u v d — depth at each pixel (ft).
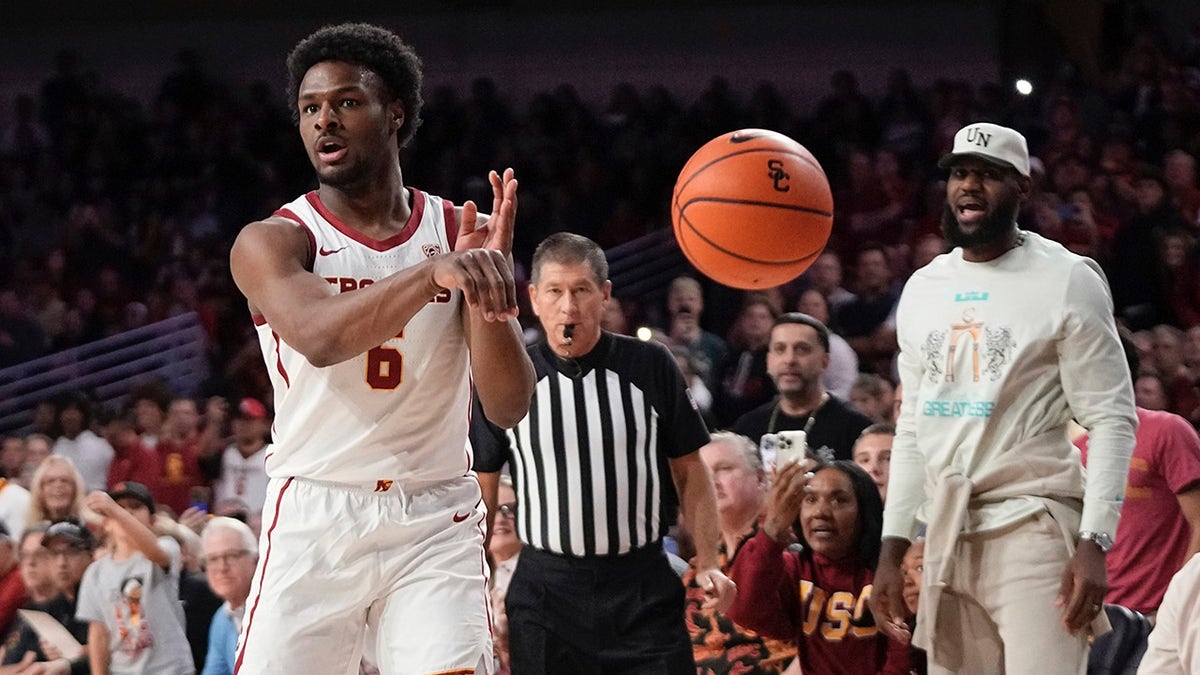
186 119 44.62
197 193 42.19
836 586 12.64
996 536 11.54
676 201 13.51
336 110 9.14
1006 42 43.83
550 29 45.75
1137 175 34.12
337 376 9.14
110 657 17.67
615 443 12.76
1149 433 15.21
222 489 26.03
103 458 27.81
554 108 42.19
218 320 37.01
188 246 40.78
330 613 9.16
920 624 11.68
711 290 31.24
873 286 28.17
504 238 9.03
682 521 16.06
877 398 20.38
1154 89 38.42
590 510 12.66
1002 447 11.58
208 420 27.61
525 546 13.04
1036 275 11.58
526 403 9.39
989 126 11.73
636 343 13.12
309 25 46.47
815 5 44.62
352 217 9.36
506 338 9.05
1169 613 10.05
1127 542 15.33
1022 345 11.48
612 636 12.69
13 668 17.80
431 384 9.30
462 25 46.06
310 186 42.86
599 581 12.71
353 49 9.25
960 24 44.09
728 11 45.09
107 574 17.83
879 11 44.39
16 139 44.52
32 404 35.78
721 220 13.00
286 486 9.34
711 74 45.11
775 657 13.19
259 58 46.62
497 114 42.34
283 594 9.11
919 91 42.70
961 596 11.84
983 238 11.68
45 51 47.01
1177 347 24.52
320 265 9.17
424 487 9.43
